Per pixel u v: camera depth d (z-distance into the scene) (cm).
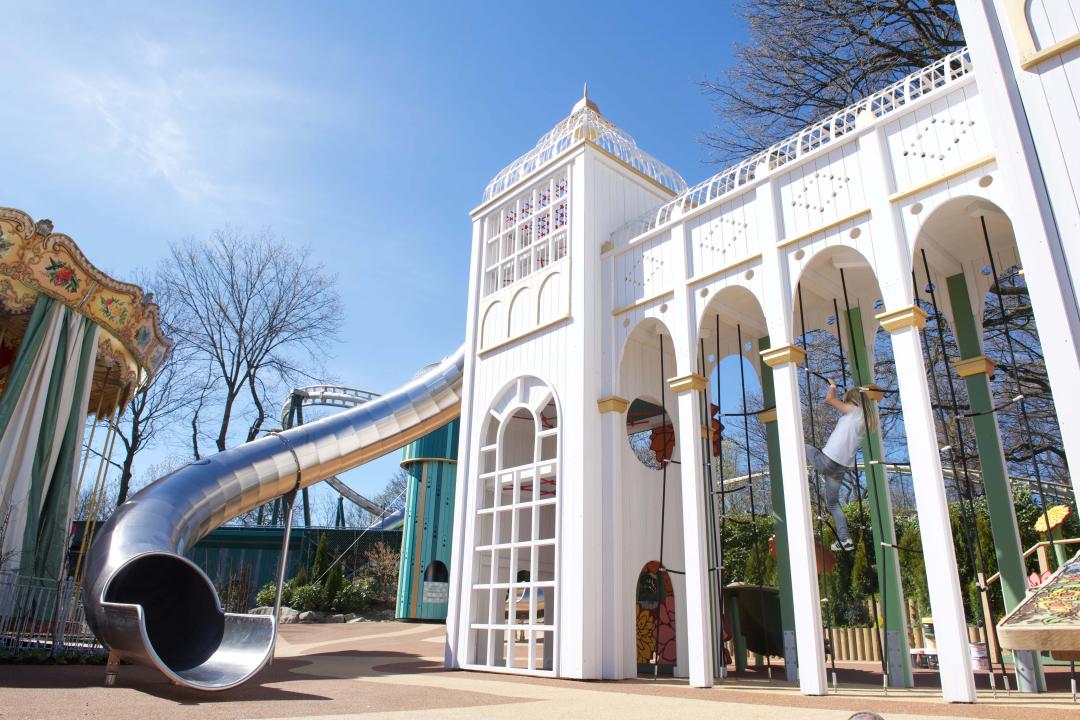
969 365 969
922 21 1462
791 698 732
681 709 629
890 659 895
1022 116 616
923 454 731
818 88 1619
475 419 1305
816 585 791
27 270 1194
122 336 1370
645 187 1338
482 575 1359
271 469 1268
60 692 641
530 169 1414
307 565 3069
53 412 1210
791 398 870
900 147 855
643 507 1128
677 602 1113
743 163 1052
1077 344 548
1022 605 379
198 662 756
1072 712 567
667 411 1252
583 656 977
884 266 827
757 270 967
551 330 1205
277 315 2652
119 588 858
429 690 780
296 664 1130
